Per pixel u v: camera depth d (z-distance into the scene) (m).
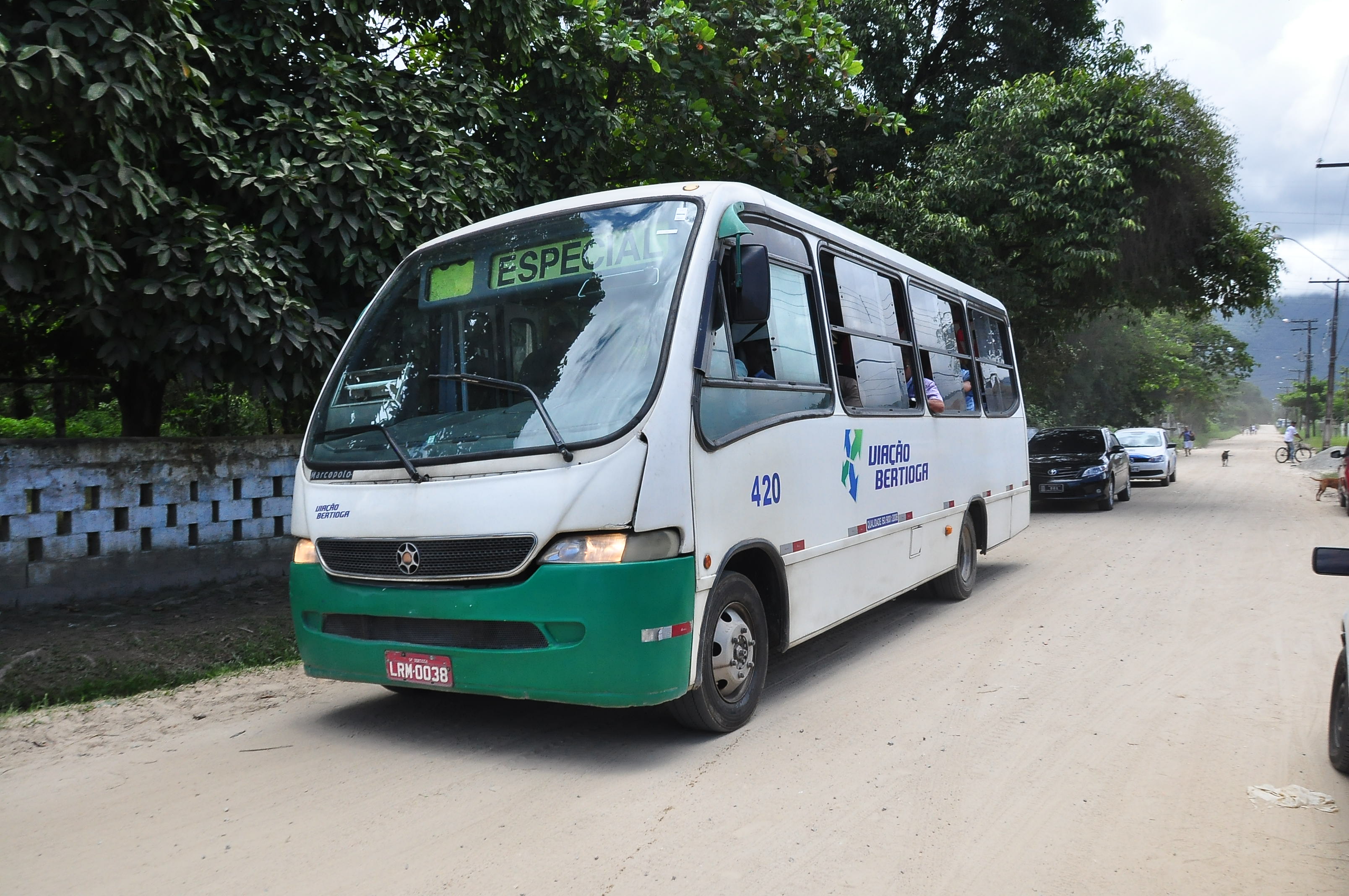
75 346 9.04
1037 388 31.52
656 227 4.86
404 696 5.55
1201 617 7.79
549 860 3.39
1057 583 9.64
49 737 4.79
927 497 7.65
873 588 6.52
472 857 3.42
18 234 6.04
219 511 7.73
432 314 5.06
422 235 8.12
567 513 4.13
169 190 7.00
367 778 4.22
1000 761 4.41
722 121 12.39
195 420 11.01
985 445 9.33
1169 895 3.13
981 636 7.14
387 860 3.40
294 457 8.25
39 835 3.65
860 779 4.18
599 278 4.79
